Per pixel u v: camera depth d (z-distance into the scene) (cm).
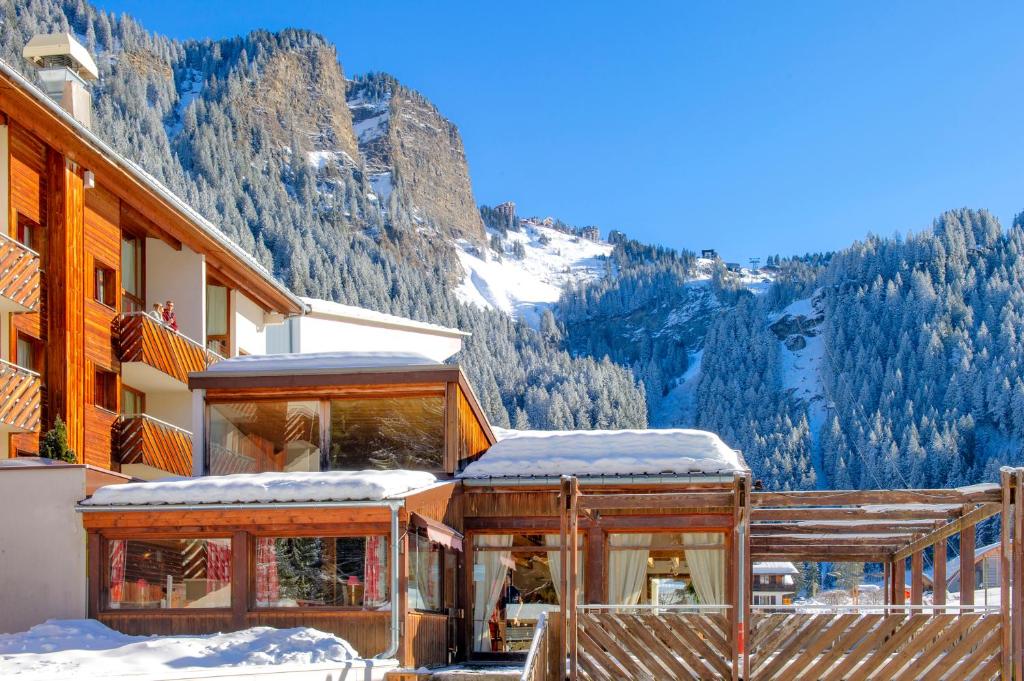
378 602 1584
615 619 1509
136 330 2312
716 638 1495
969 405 14825
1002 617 1423
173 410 2602
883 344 18388
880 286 19625
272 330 3441
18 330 2006
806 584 6406
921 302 18312
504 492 1959
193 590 1625
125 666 1311
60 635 1516
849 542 1986
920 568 1950
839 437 14950
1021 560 1409
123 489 1656
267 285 3003
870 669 1465
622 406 14700
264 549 1627
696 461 1916
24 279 1948
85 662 1324
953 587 4884
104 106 13300
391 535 1590
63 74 2472
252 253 13475
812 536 1983
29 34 15362
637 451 1977
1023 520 1409
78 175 2169
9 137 1992
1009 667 1411
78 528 1656
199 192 13462
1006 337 15725
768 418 17612
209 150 16512
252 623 1598
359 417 1975
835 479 14562
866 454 14450
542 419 13925
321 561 1609
